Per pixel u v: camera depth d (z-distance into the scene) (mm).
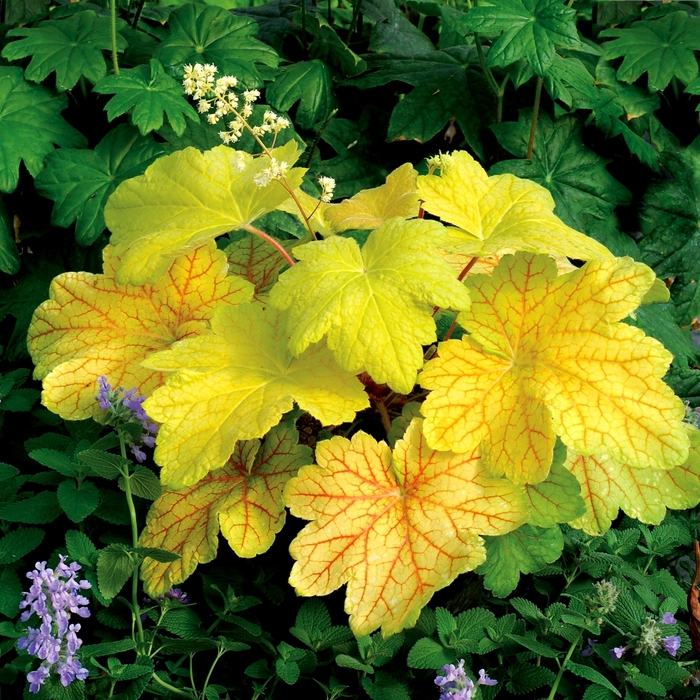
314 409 903
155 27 1292
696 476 940
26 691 887
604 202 1220
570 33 1104
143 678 889
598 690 923
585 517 945
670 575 998
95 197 1091
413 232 921
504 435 915
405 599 893
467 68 1228
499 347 938
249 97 944
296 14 1277
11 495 948
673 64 1216
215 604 938
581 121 1228
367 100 1271
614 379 908
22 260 1130
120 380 976
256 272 1056
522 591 1018
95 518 970
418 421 931
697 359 1229
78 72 1106
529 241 921
